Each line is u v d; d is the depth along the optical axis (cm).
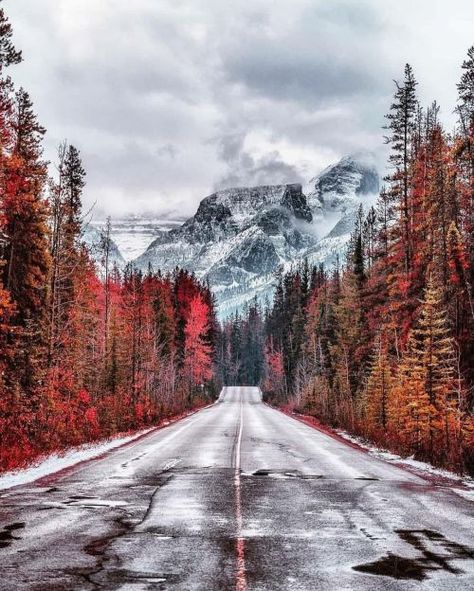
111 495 1345
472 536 966
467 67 3322
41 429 2512
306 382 8212
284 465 1991
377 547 887
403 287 4147
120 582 696
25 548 853
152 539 922
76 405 3152
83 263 3528
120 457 2214
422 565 790
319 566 781
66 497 1309
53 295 2970
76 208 3869
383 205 5931
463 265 3195
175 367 8331
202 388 10031
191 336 8894
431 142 4338
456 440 2475
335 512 1173
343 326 6059
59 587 673
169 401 6309
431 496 1390
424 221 4072
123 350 4741
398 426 3231
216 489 1449
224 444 2756
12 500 1266
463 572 760
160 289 8206
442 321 3084
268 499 1316
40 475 1688
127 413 4088
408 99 4362
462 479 1766
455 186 3547
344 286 6988
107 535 944
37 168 2898
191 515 1123
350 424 4147
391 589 686
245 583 701
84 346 4016
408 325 3991
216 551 854
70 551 838
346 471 1880
